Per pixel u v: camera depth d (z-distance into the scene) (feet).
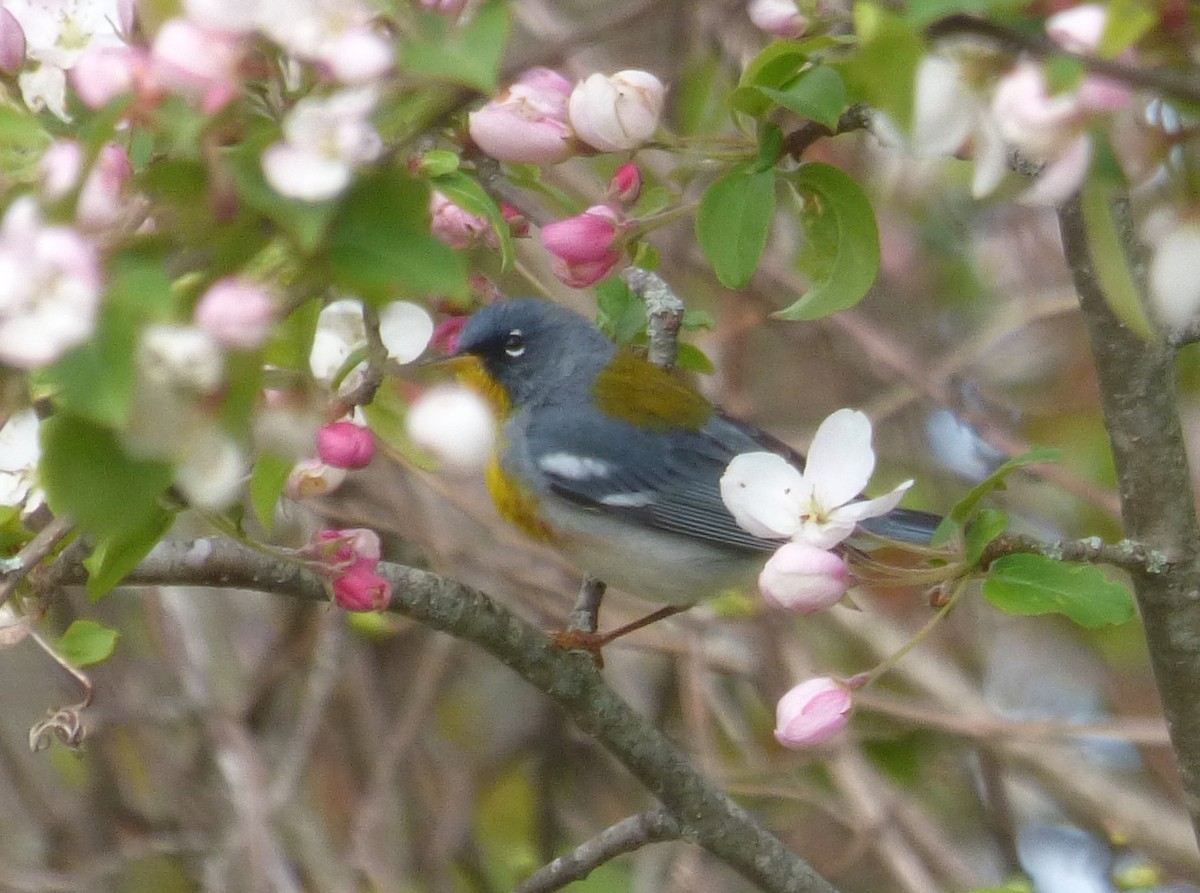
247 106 8.47
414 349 8.70
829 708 8.71
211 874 9.64
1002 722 9.61
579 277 8.82
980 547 8.71
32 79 8.58
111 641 8.77
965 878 9.73
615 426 9.36
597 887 9.66
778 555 8.68
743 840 8.98
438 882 10.30
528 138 8.73
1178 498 8.80
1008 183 8.66
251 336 8.39
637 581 9.35
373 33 8.46
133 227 8.43
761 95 8.71
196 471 8.44
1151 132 8.49
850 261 8.75
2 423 8.50
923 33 8.41
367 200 8.44
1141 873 9.66
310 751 10.02
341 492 10.02
